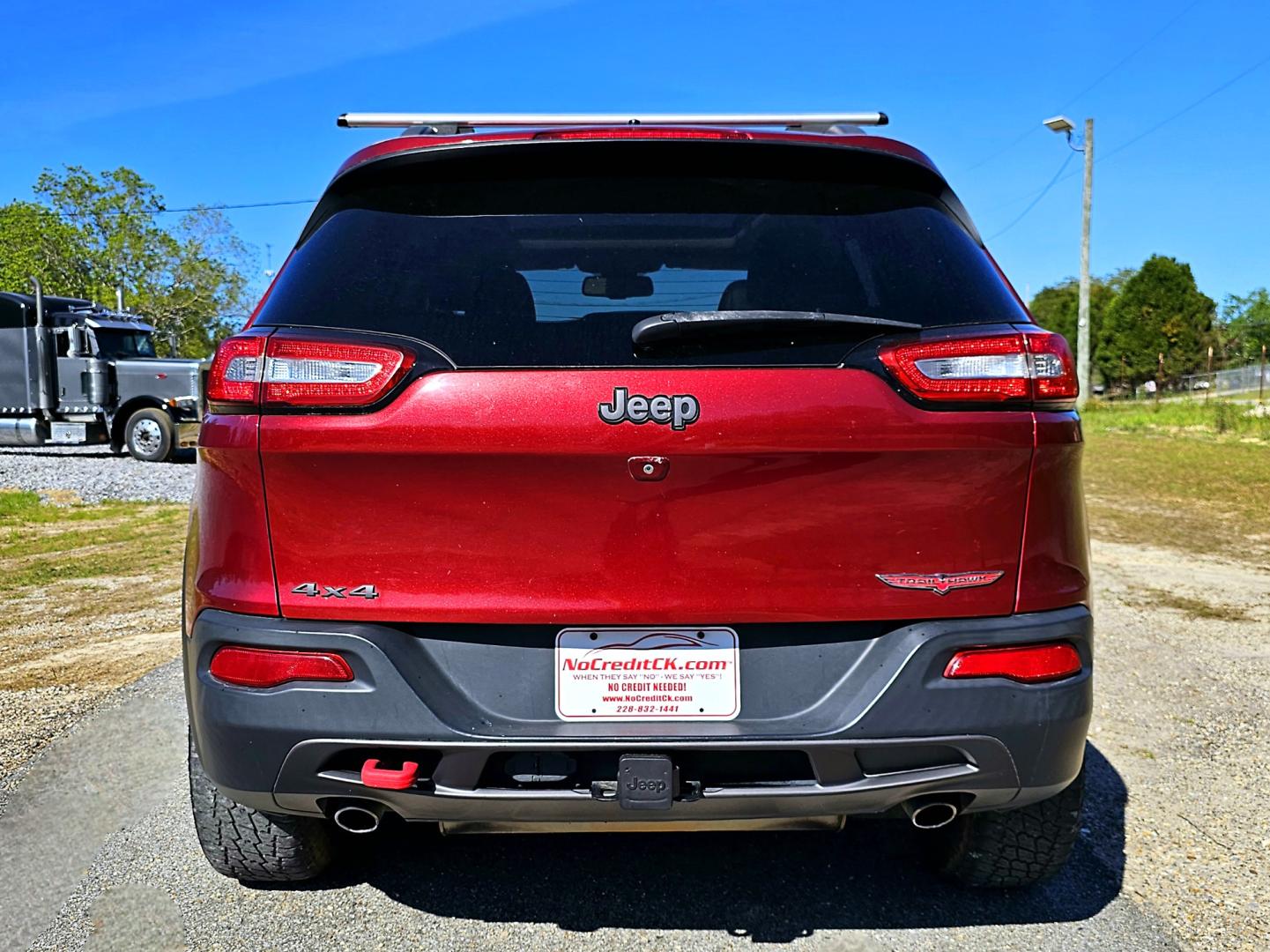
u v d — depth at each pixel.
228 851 2.64
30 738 4.04
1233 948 2.54
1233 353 69.12
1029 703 2.17
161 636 5.78
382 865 2.95
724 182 2.43
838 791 2.14
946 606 2.17
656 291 2.29
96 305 20.52
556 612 2.14
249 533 2.17
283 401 2.12
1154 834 3.21
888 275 2.31
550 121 2.64
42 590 7.24
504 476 2.11
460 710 2.15
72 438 18.55
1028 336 2.19
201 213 48.84
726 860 2.99
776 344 2.13
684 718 2.18
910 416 2.12
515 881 2.86
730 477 2.11
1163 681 4.88
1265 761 3.84
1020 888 2.81
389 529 2.13
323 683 2.14
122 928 2.61
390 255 2.32
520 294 2.24
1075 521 2.26
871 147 2.42
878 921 2.65
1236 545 8.82
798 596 2.15
